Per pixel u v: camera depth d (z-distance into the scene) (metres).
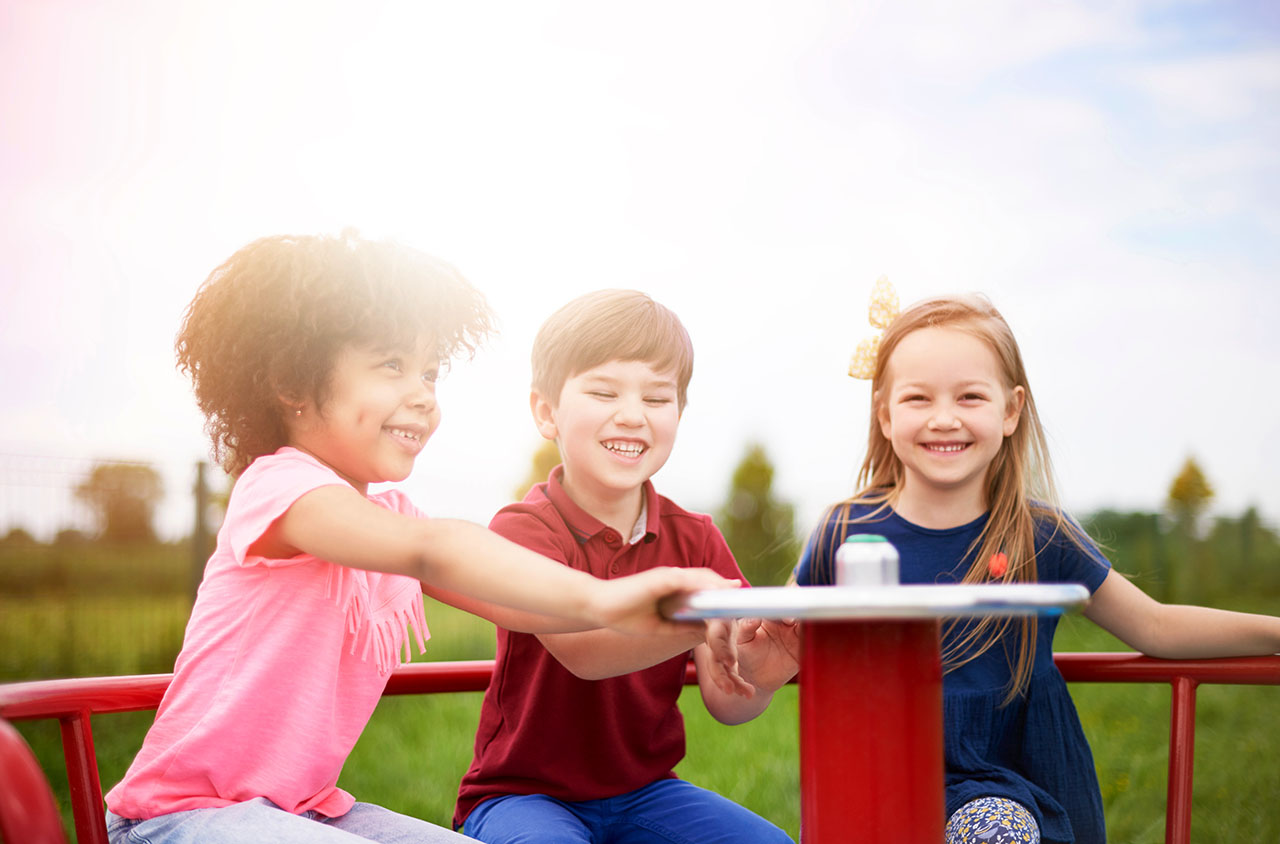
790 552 11.43
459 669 1.87
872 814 0.91
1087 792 1.87
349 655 1.55
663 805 1.79
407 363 1.57
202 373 1.59
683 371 1.86
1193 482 10.85
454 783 4.30
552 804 1.72
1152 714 5.41
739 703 1.78
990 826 1.64
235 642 1.44
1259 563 10.62
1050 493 2.01
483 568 1.22
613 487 1.78
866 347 2.09
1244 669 1.75
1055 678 1.88
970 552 1.96
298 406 1.54
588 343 1.77
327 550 1.34
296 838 1.28
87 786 1.39
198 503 7.30
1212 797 3.72
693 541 1.94
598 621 1.12
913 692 0.93
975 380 1.88
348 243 1.61
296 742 1.43
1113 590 1.88
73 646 6.59
